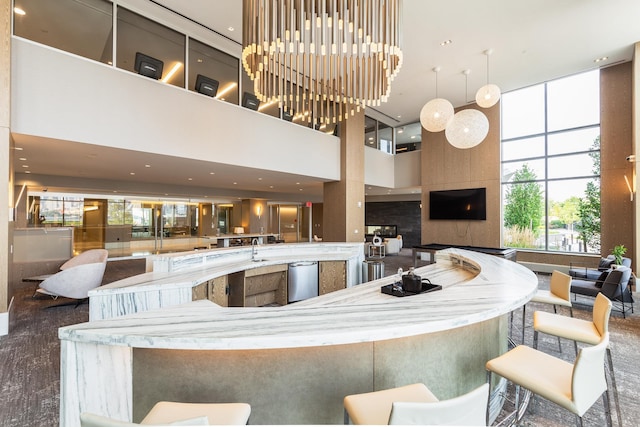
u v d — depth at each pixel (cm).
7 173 377
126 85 496
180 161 607
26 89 405
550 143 827
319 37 317
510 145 898
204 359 160
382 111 1009
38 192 884
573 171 789
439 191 1021
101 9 486
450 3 487
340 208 927
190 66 594
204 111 599
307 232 1630
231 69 664
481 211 930
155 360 160
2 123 373
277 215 1570
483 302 190
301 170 800
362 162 966
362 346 169
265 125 714
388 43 287
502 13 512
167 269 342
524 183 872
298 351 164
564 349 338
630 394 254
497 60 672
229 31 584
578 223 784
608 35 575
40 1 434
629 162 688
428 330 152
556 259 800
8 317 380
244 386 161
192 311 178
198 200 1254
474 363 207
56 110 428
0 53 374
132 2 502
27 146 476
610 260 590
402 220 1538
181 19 546
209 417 129
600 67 712
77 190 889
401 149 1173
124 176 837
